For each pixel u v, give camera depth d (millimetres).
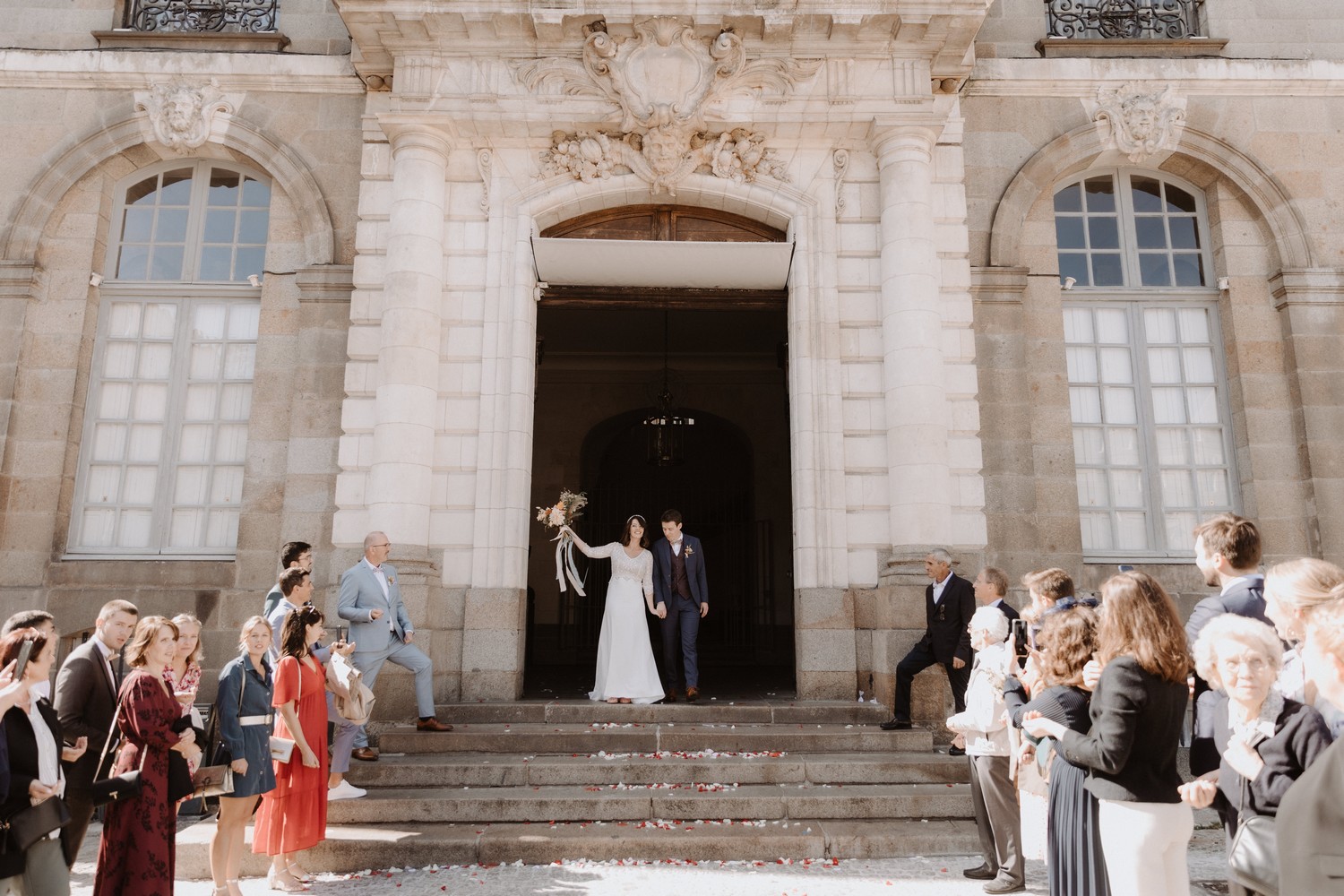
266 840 5031
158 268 9703
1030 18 9812
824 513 8336
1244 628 3000
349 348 8578
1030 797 4844
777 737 6953
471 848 5559
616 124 8797
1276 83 9617
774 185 8953
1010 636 5074
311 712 5301
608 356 16484
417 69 8672
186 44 9602
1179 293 9688
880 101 8711
